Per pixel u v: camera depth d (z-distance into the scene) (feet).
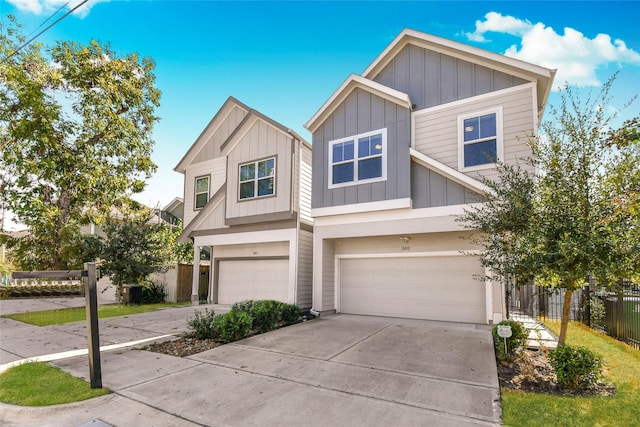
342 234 34.86
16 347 24.27
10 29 46.34
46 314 39.34
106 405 14.65
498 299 29.04
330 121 36.65
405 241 34.01
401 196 31.58
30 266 50.55
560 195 16.76
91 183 51.78
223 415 13.55
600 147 16.30
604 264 14.94
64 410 14.15
